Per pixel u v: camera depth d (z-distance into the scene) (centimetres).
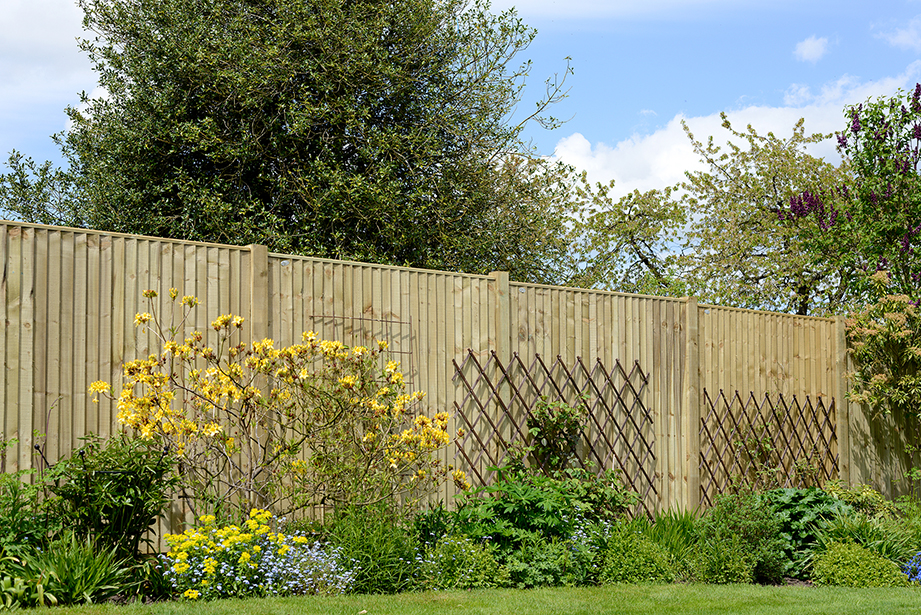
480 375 777
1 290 553
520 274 1509
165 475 611
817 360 1062
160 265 625
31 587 482
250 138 1280
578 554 691
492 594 600
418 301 749
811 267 1675
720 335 958
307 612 495
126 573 530
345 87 1321
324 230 1302
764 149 1903
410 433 666
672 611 568
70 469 529
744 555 744
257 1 1339
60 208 1398
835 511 829
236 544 564
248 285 665
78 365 581
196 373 617
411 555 620
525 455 796
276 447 641
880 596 659
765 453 977
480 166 1419
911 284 1185
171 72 1302
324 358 677
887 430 1118
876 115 1221
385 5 1342
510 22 1445
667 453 893
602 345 862
